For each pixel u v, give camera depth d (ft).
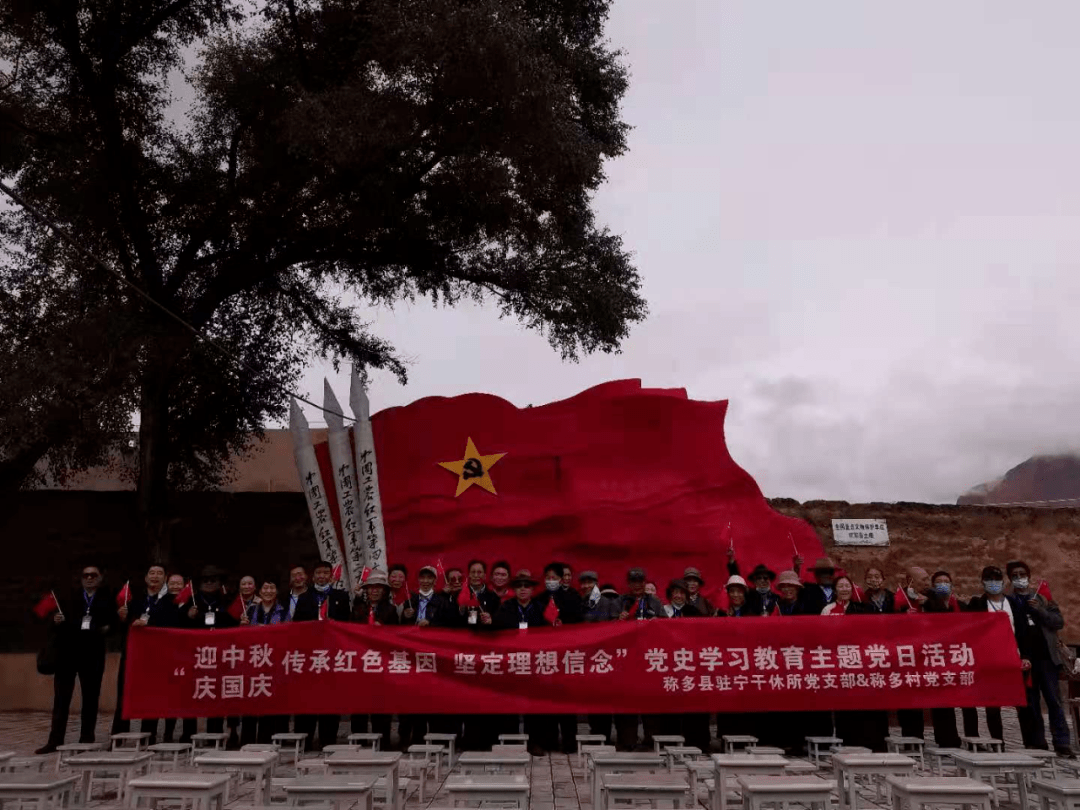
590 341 54.90
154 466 46.78
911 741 27.76
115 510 49.88
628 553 47.55
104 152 45.52
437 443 49.65
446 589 34.83
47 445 41.52
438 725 32.30
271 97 47.50
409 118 43.96
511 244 53.42
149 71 49.21
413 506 48.47
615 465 49.24
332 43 48.03
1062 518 54.90
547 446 49.44
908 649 30.68
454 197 48.62
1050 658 32.86
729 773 20.70
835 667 30.58
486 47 41.16
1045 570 54.34
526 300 53.88
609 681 30.60
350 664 30.71
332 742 33.76
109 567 49.19
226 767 21.83
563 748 33.63
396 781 21.01
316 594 34.68
